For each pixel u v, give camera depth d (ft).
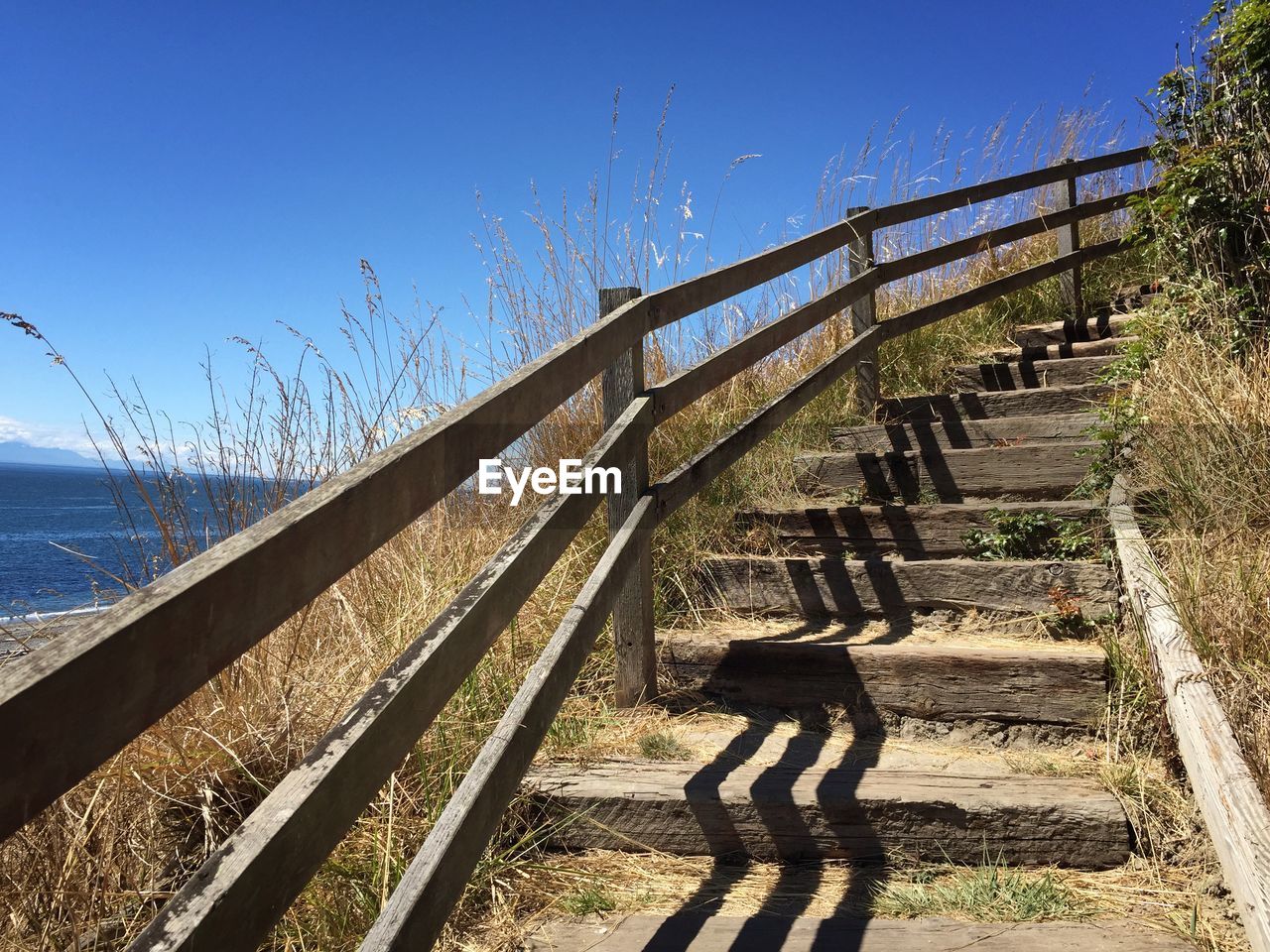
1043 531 11.68
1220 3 15.43
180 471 9.89
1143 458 11.76
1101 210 21.29
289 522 3.82
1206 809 5.83
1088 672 8.90
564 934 6.56
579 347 7.62
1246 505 9.66
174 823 6.95
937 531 12.27
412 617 9.94
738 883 7.38
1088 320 19.30
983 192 18.94
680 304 10.18
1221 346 13.23
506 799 5.80
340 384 12.59
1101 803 7.38
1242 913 4.90
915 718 9.39
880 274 16.51
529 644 10.14
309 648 9.26
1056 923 6.47
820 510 12.76
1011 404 15.94
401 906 4.52
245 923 3.48
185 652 3.21
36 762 2.62
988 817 7.48
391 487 4.67
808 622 11.36
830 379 14.28
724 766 8.50
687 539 12.25
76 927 5.56
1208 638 7.75
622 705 9.87
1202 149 15.38
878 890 7.14
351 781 4.26
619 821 7.88
